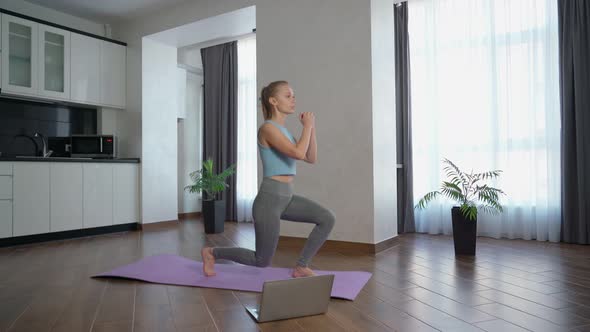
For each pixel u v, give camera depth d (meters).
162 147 5.63
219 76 6.54
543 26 4.22
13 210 4.12
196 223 6.04
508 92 4.38
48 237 4.41
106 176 4.97
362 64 3.80
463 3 4.67
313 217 2.31
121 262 3.36
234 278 2.71
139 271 2.90
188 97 6.87
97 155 5.07
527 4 4.29
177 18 5.09
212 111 6.59
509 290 2.44
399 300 2.26
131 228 5.29
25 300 2.32
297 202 2.32
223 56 6.52
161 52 5.67
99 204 4.88
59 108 5.20
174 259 3.29
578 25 3.97
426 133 4.85
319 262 3.27
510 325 1.87
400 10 4.99
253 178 6.27
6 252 3.81
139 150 5.39
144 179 5.37
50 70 4.83
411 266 3.11
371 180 3.71
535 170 4.21
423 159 4.90
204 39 5.55
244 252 2.47
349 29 3.87
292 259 3.39
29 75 4.65
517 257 3.41
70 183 4.59
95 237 4.70
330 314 2.04
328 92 3.97
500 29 4.45
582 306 2.14
